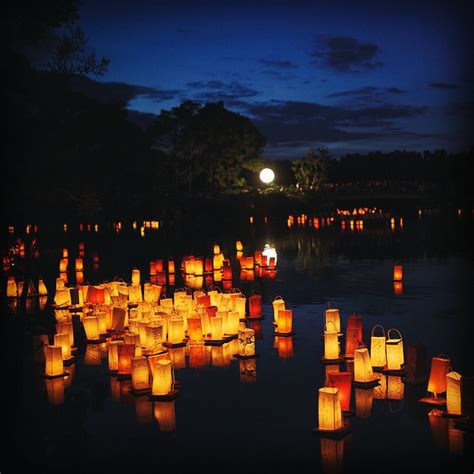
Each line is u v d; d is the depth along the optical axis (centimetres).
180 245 4000
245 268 2698
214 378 1088
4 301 1717
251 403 955
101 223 5272
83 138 2233
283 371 1124
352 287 2117
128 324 1556
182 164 6512
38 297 2048
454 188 6881
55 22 1538
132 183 5059
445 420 874
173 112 6412
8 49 1428
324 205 7906
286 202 7319
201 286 2270
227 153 6619
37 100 1572
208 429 856
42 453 791
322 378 1079
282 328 1420
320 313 1675
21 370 1177
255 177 7712
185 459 764
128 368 1122
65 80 1617
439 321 1521
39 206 1695
